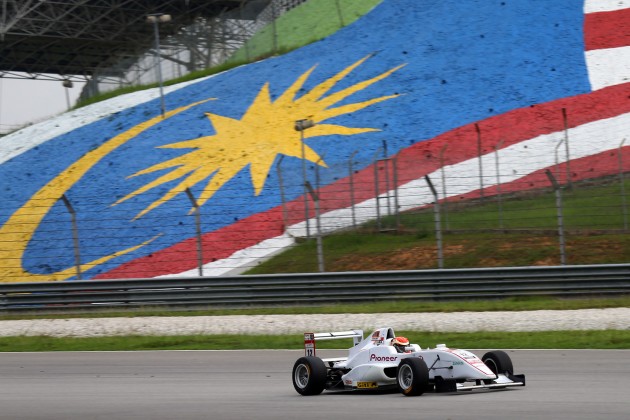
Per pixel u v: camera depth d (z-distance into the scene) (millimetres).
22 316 34062
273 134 57781
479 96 60438
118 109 68875
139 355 23875
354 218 42312
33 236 48906
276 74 68438
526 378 16828
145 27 89875
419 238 40844
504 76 62688
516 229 39750
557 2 72062
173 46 81562
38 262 45781
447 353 14758
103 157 58750
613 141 52094
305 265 39875
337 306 32812
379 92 62375
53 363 22828
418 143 54906
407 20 73438
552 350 21531
